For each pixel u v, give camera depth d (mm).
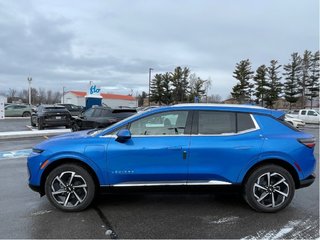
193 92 77562
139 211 5023
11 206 5277
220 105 5164
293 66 66438
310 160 5043
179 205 5312
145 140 4879
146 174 4840
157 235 4148
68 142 4965
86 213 4930
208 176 4879
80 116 14766
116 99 94375
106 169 4844
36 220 4652
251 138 4949
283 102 73688
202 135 4938
